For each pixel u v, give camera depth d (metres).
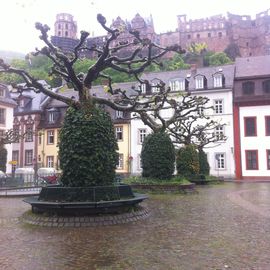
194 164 28.36
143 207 12.21
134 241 8.04
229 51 118.25
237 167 44.47
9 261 6.57
